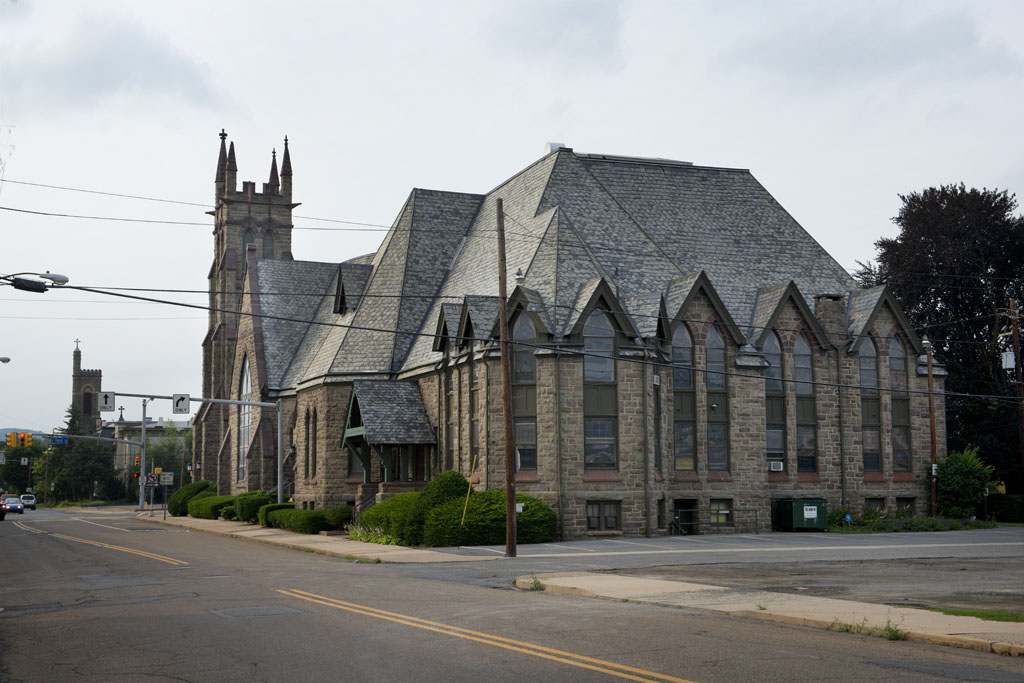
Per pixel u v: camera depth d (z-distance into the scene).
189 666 12.63
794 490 45.28
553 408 38.88
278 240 92.00
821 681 10.91
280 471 52.16
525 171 53.44
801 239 53.25
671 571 25.64
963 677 11.16
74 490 144.50
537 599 19.77
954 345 60.03
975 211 58.41
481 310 41.53
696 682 10.88
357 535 41.12
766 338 45.59
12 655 13.97
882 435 47.44
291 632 15.19
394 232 57.41
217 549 37.16
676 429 43.06
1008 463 56.66
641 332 41.09
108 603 20.20
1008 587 21.28
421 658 12.65
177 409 51.47
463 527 36.12
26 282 25.28
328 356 53.38
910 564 27.44
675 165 54.72
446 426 44.56
